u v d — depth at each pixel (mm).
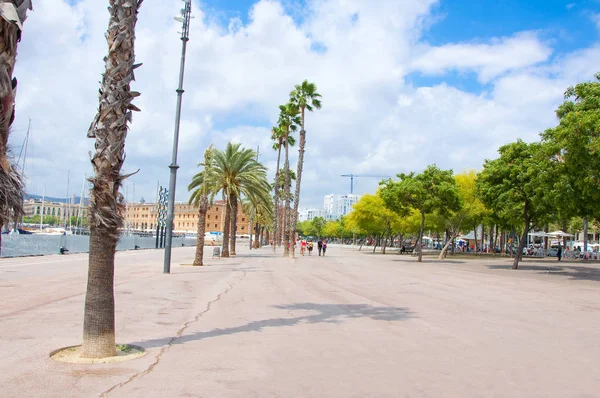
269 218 72562
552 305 13617
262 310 11789
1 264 27047
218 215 158125
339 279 21359
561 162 24609
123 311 11328
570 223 78938
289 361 6930
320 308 12273
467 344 8227
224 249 42688
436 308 12664
